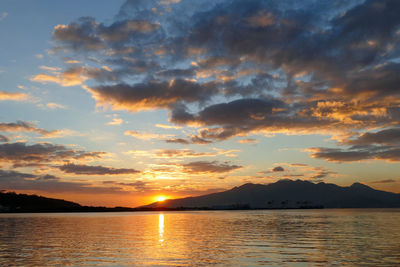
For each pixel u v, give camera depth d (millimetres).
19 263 29031
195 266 27406
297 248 38312
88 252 35562
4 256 32906
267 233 61125
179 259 30797
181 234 59781
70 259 30953
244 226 85812
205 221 122000
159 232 64812
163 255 33281
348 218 139500
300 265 27609
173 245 41938
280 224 94625
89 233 62438
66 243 44438
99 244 43281
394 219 125688
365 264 27750
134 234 59562
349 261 29219
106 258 31500
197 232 64625
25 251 36500
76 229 74375
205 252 35406
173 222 114125
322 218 141875
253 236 54719
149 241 46875
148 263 28797
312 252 34906
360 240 46688
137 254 34000
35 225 93062
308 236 53781
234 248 38688
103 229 74562
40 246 41062
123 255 33344
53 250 37250
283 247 39312
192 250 37062
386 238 49375
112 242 45812
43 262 29438
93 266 27594
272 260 30047
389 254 33094
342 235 55312
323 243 43219
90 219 146750
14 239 50531
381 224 90125
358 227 77062
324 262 28844
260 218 152375
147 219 147250
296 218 145000
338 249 37062
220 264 28234
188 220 133750
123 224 98812
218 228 77688
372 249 36844
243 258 31219
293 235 56031
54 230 70875
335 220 119500
